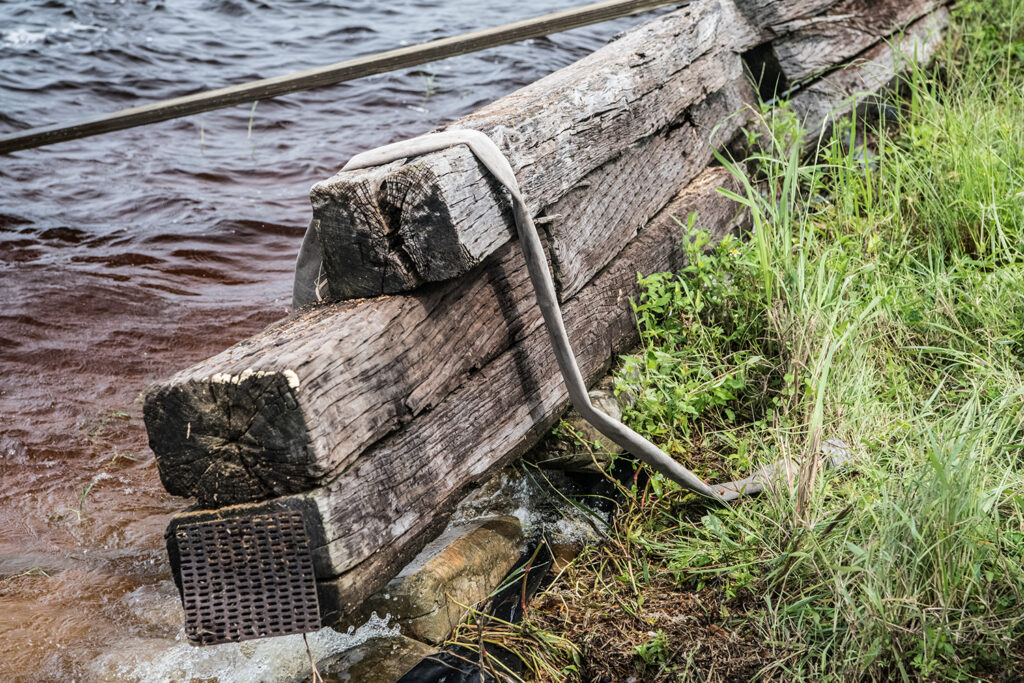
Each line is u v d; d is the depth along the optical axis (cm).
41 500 383
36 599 320
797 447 330
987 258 410
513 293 323
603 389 381
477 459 302
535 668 275
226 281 609
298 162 823
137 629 304
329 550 235
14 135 457
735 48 501
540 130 328
